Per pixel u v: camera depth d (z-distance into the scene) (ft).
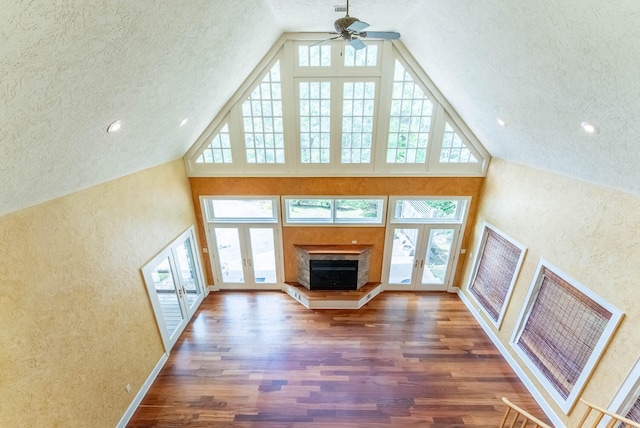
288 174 16.89
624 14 5.39
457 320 17.15
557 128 9.75
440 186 17.19
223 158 16.80
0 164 6.20
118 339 11.21
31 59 5.06
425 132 16.17
